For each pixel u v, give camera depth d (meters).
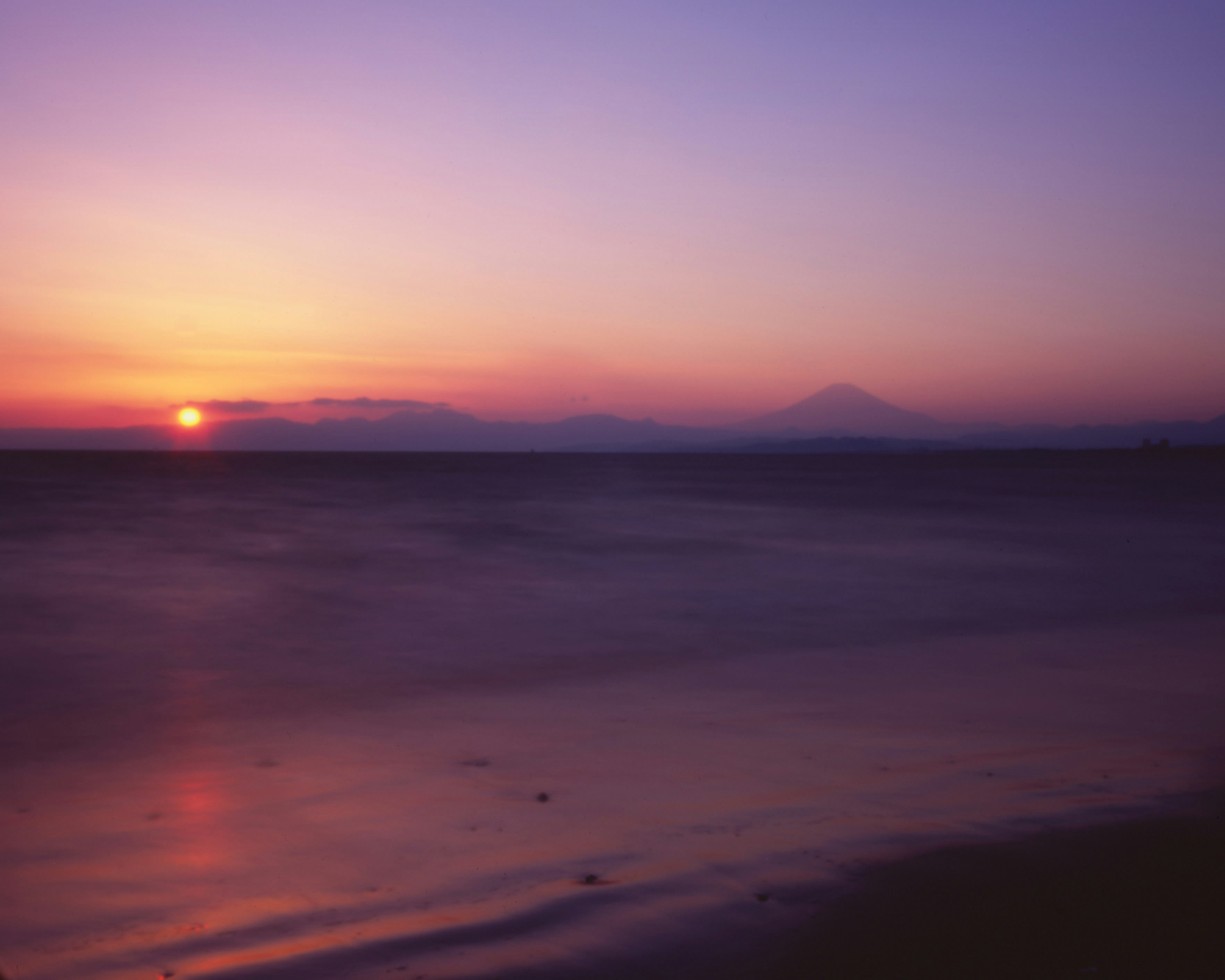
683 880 3.69
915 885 3.55
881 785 5.11
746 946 3.06
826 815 4.55
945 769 5.44
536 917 3.34
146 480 52.22
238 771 5.50
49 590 13.30
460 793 5.04
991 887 3.53
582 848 4.13
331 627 10.86
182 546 19.28
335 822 4.55
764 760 5.68
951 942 3.06
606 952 3.04
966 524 26.41
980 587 14.27
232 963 3.02
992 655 9.43
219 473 67.19
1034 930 3.14
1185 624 11.29
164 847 4.21
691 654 9.48
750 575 15.64
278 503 33.75
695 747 6.02
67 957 3.09
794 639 10.36
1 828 4.48
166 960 3.05
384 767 5.57
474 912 3.41
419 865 3.95
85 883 3.78
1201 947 2.99
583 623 11.23
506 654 9.45
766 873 3.73
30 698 7.47
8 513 27.64
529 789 5.11
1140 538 22.39
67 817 4.66
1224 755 5.70
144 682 8.06
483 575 15.35
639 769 5.51
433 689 7.91
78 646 9.59
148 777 5.38
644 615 11.81
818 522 27.16
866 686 8.05
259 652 9.44
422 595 13.25
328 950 3.10
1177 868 3.71
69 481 50.84
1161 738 6.21
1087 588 14.25
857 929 3.17
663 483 57.53
